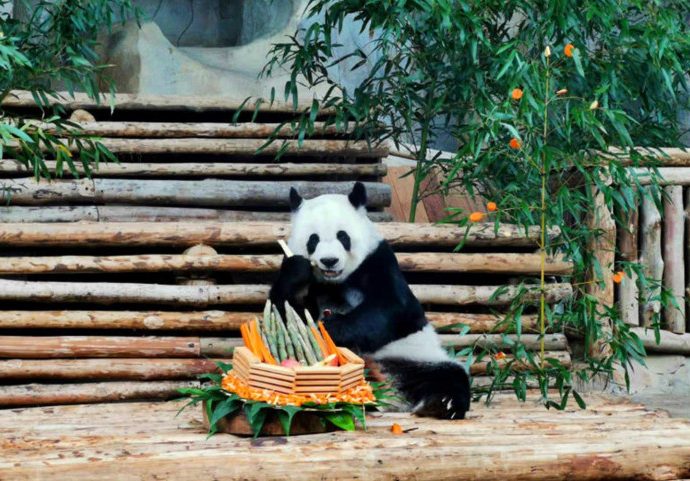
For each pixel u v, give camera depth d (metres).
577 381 11.34
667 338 11.79
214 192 12.24
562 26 10.55
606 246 11.60
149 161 13.04
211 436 7.70
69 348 10.02
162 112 13.34
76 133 10.51
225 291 10.52
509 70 11.09
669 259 11.92
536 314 11.20
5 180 11.81
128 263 10.45
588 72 11.85
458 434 7.92
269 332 8.23
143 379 10.13
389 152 13.77
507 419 8.79
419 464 7.16
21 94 12.50
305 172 12.69
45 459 6.93
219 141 12.60
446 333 10.94
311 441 7.48
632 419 8.84
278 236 10.80
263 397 7.59
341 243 9.26
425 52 11.73
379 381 9.23
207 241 10.71
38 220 11.59
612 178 11.52
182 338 10.37
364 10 11.55
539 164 10.62
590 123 9.99
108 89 15.20
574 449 7.46
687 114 14.73
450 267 10.92
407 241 11.02
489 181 12.41
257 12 17.06
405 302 9.49
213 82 15.31
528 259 11.02
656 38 10.87
